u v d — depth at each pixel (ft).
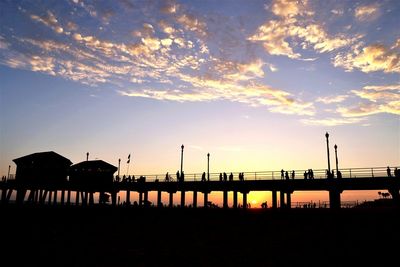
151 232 125.70
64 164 209.87
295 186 154.30
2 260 73.15
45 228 136.36
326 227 125.90
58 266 68.74
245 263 73.26
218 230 128.98
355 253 84.33
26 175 206.08
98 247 92.07
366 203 170.50
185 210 162.30
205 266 69.97
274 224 136.87
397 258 77.71
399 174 134.41
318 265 71.46
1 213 167.43
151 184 194.08
